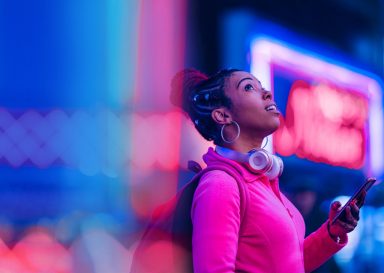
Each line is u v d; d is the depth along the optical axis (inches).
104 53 394.3
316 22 468.1
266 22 405.1
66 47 401.1
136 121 357.7
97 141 356.5
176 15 394.0
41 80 390.9
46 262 261.9
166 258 84.5
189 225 84.0
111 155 347.9
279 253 82.6
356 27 510.9
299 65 429.7
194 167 94.3
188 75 97.1
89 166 353.1
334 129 454.0
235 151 88.5
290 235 83.7
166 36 393.7
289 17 445.4
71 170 357.7
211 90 92.0
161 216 86.7
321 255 94.0
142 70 383.9
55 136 361.7
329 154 445.4
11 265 272.4
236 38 382.9
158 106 366.0
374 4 528.7
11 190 343.0
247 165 86.8
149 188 335.3
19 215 327.0
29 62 386.0
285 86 416.5
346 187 460.4
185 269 83.5
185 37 394.6
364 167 486.9
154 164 345.7
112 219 293.9
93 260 189.2
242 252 82.7
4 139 356.5
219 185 81.4
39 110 379.2
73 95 375.6
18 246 282.4
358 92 492.7
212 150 90.4
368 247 365.1
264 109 90.3
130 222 288.4
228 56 382.0
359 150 481.7
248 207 82.7
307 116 426.3
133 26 393.7
